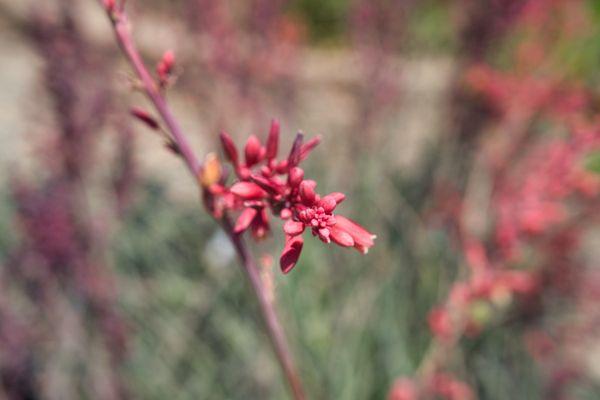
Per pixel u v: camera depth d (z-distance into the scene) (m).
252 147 0.54
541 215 0.86
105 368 1.05
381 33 1.34
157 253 1.39
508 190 1.07
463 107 1.40
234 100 1.28
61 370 1.07
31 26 0.89
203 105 1.30
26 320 1.03
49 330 1.05
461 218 1.18
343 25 2.17
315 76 1.92
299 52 1.42
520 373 1.23
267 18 1.26
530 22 1.35
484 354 1.23
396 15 1.33
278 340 0.60
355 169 1.47
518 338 1.24
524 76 1.30
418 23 1.81
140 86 0.57
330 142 1.62
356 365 1.14
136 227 1.40
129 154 0.96
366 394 1.13
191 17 1.20
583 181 0.89
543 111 1.27
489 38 1.30
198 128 1.67
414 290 1.32
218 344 1.23
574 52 1.48
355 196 1.45
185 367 1.20
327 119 1.77
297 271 1.25
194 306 1.29
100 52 0.98
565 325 1.23
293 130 1.49
